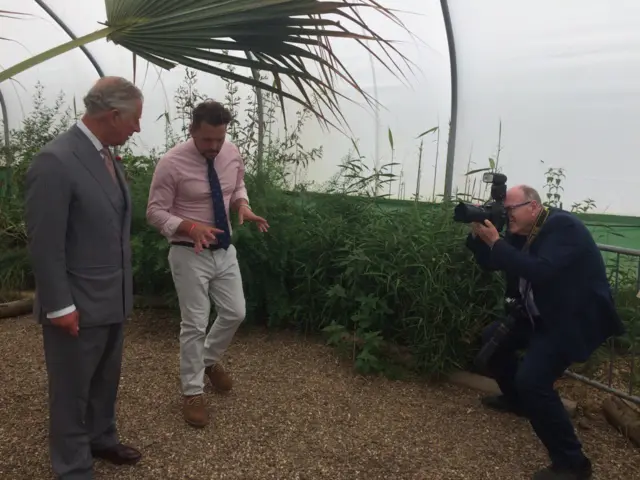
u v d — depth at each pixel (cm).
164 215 308
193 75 604
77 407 247
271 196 471
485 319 402
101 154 241
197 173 314
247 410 345
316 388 379
